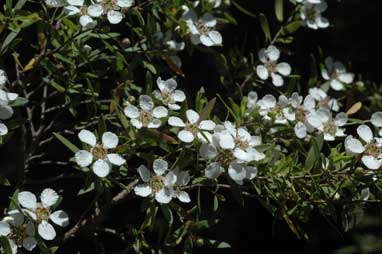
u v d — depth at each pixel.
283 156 0.57
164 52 0.61
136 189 0.56
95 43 0.65
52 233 0.55
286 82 0.68
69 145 0.55
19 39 0.58
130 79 0.61
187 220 0.59
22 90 0.60
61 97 0.62
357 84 0.68
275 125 0.59
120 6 0.58
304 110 0.60
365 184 0.56
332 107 0.65
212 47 0.69
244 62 0.65
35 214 0.55
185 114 0.57
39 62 0.60
